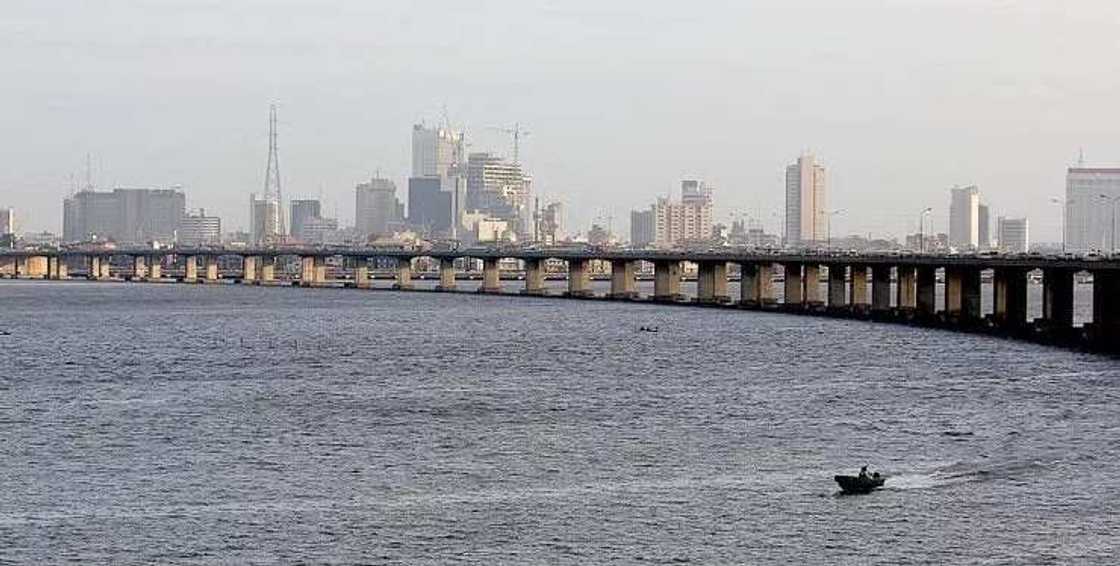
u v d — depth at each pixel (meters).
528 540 195.00
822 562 185.25
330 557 187.88
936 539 195.00
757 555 188.12
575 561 185.88
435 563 185.38
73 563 185.75
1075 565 183.75
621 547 191.88
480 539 195.50
